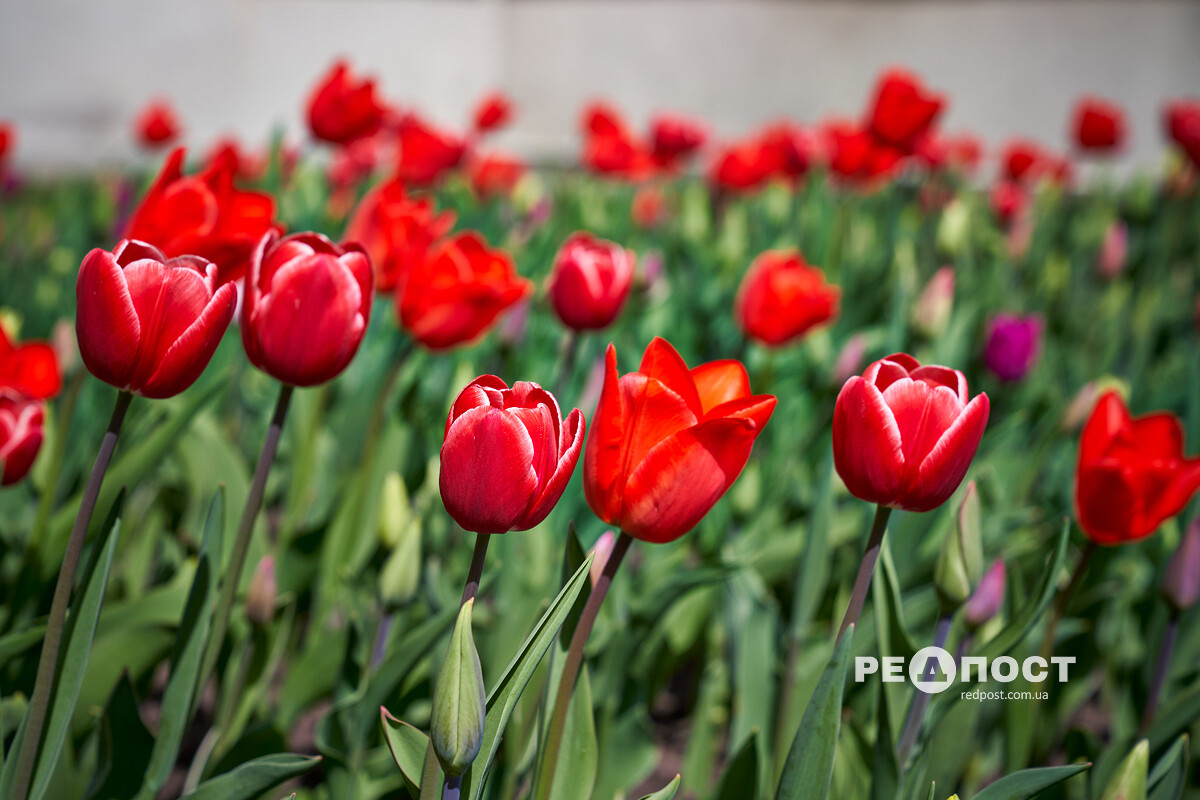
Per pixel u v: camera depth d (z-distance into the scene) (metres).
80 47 8.09
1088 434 0.86
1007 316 1.39
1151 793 0.82
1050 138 10.23
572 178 4.04
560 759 0.76
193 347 0.69
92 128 8.16
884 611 0.79
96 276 0.67
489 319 0.97
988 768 1.01
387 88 9.44
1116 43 9.95
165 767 0.78
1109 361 1.80
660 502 0.67
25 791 0.71
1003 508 1.15
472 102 10.30
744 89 11.39
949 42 10.60
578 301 1.04
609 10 11.72
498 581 0.93
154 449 0.89
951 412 0.69
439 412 1.28
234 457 0.98
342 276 0.71
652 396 0.66
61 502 1.01
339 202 2.11
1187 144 2.66
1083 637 1.05
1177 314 2.17
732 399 0.71
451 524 1.06
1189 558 0.87
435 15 9.74
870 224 2.57
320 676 0.91
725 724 1.08
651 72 11.45
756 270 1.28
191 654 0.77
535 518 0.66
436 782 0.67
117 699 0.78
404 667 0.81
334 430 1.35
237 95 8.73
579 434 0.67
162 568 1.04
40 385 0.89
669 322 1.67
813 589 0.90
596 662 0.93
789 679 0.89
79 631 0.73
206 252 0.78
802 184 2.85
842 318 1.74
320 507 1.14
